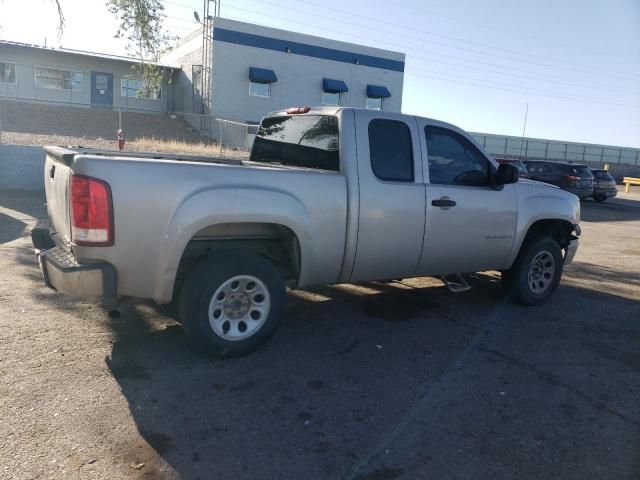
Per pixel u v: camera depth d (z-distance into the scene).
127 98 32.09
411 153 5.25
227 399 3.80
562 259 6.63
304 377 4.21
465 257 5.73
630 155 54.00
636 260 10.34
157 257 3.98
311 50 32.88
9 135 19.05
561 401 4.04
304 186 4.57
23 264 6.95
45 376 3.96
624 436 3.58
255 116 31.66
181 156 5.72
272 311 4.53
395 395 4.00
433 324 5.64
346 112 4.96
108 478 2.88
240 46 30.72
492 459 3.24
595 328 5.80
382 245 5.06
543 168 25.03
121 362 4.28
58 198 4.38
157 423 3.44
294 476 2.99
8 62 28.56
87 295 3.87
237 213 4.18
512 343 5.20
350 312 5.89
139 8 13.20
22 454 3.03
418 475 3.06
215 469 3.01
